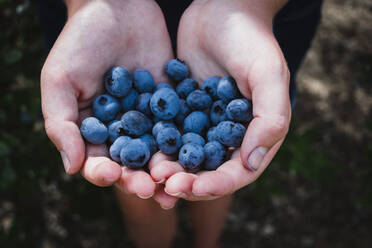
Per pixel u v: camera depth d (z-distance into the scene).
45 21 0.39
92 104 0.34
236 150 0.30
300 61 0.44
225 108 0.32
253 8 0.34
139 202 0.42
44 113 0.30
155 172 0.28
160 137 0.30
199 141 0.31
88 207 0.42
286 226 0.54
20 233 0.44
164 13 0.38
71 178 0.45
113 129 0.32
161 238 0.49
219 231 0.50
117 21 0.35
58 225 0.52
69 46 0.32
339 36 0.73
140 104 0.33
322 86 0.67
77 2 0.35
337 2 0.76
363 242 0.52
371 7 0.76
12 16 0.41
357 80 0.49
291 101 0.42
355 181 0.56
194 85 0.35
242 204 0.56
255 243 0.53
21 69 0.40
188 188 0.27
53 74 0.31
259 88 0.29
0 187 0.36
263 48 0.31
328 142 0.60
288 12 0.39
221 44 0.33
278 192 0.40
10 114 0.38
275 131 0.28
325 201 0.56
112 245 0.52
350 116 0.63
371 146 0.42
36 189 0.40
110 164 0.27
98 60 0.33
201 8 0.36
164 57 0.38
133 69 0.37
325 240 0.53
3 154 0.36
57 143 0.29
